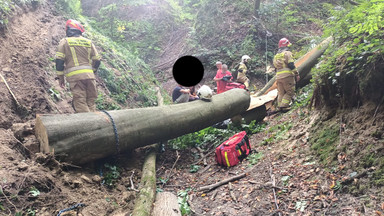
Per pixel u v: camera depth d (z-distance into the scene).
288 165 4.24
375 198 2.85
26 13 7.81
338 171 3.46
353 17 4.24
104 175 4.66
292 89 7.21
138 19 15.89
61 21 9.36
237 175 4.67
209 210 3.97
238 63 11.80
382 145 3.20
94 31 11.08
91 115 4.71
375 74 3.56
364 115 3.71
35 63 6.31
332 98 4.43
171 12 16.34
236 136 5.68
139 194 4.14
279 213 3.32
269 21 12.91
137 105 8.55
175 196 4.34
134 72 10.38
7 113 4.77
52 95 6.09
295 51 11.05
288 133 5.28
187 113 5.84
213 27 13.76
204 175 5.21
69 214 3.38
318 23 12.68
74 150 4.28
